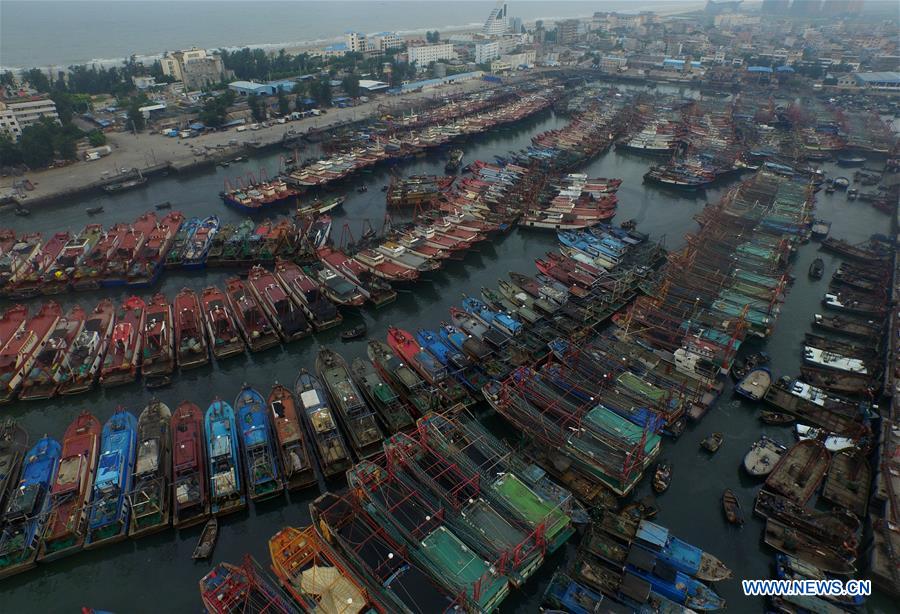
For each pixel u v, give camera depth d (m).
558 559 60.00
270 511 65.19
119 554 60.69
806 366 89.31
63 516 61.09
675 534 62.84
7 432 73.75
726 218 133.50
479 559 55.69
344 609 50.75
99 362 88.69
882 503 64.00
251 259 120.31
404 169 189.50
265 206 153.25
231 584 53.38
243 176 182.88
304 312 103.25
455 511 59.78
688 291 103.94
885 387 80.19
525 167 176.88
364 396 80.50
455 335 91.25
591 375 81.69
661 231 141.38
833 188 164.00
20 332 92.44
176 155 192.25
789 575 57.09
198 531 63.12
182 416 74.88
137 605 56.25
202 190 170.12
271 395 78.12
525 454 70.62
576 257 119.00
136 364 88.00
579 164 188.75
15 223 144.88
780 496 65.00
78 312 99.81
